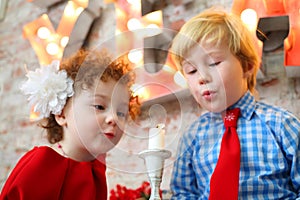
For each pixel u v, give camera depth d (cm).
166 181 149
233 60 134
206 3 181
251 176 129
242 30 138
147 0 185
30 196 111
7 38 229
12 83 221
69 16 201
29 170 113
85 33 201
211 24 136
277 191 128
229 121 136
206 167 136
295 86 161
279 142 131
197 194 139
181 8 184
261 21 161
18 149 210
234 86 134
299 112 158
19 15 230
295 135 131
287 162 130
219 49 133
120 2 181
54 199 113
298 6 155
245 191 128
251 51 138
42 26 204
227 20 138
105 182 123
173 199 140
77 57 127
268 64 165
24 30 206
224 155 130
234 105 138
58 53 200
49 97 121
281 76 163
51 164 116
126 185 162
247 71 139
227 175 127
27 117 212
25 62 221
